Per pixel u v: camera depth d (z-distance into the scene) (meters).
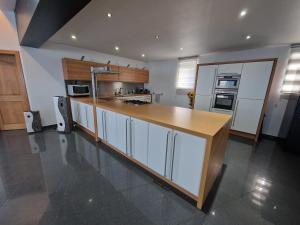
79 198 1.52
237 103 3.46
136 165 2.15
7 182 1.75
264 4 1.71
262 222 1.31
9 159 2.28
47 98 3.75
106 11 1.96
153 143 1.75
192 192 1.46
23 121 3.67
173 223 1.28
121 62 5.43
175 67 5.55
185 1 1.71
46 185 1.70
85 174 1.92
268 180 1.91
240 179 1.91
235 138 3.46
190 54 4.67
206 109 3.99
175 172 1.57
